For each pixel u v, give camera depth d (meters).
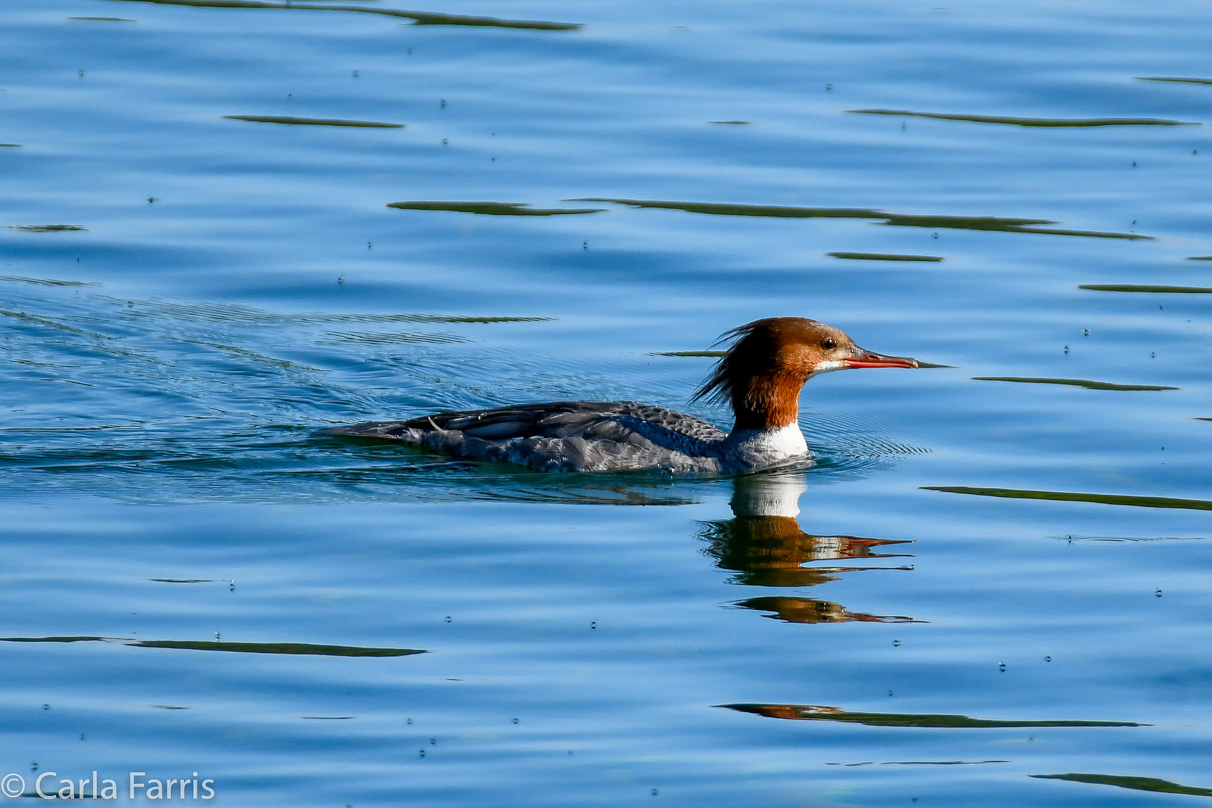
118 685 10.10
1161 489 14.02
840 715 9.93
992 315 17.97
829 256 19.28
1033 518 13.48
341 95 22.84
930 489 14.34
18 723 9.61
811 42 24.78
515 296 18.55
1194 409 15.74
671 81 23.48
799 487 14.73
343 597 11.58
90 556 12.23
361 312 18.20
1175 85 23.20
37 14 25.39
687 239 19.66
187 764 9.21
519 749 9.42
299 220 19.95
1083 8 26.17
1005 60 24.06
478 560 12.45
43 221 19.69
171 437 15.36
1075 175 21.06
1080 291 18.45
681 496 14.41
